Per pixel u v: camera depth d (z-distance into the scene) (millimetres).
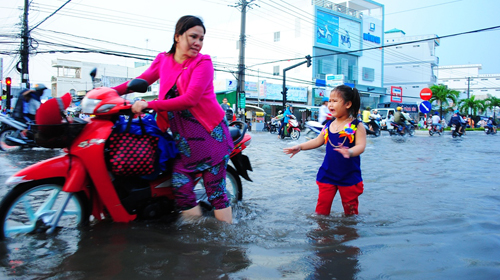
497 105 48719
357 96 3004
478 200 3682
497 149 10062
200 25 2465
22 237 2369
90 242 2301
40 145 2350
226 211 2799
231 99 27250
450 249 2258
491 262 2061
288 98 33531
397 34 56406
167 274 1873
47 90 8180
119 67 47156
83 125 2453
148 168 2562
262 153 8398
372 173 5512
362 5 45000
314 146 3232
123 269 1925
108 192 2533
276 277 1857
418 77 54969
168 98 2617
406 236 2518
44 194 2557
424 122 28688
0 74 21406
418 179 4969
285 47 40031
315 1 38219
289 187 4395
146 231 2518
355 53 41312
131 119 2531
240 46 22109
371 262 2057
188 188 2693
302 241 2402
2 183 4301
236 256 2123
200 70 2471
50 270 1905
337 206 3490
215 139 2662
